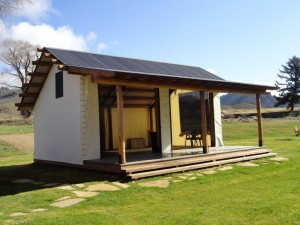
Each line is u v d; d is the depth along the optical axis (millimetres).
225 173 10047
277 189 7762
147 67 14055
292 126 30875
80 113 11211
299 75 52750
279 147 17266
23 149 21719
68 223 5434
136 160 10141
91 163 10578
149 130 16531
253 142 20828
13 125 34594
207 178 9312
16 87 42125
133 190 7902
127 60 14664
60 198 7281
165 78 9766
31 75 13539
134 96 14930
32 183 9305
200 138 14445
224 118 37938
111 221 5562
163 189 8000
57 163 12859
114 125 15352
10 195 7734
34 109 15023
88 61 12148
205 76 16250
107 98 13578
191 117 15555
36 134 14828
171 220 5520
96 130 11453
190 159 10898
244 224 5207
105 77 9117
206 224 5238
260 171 10414
